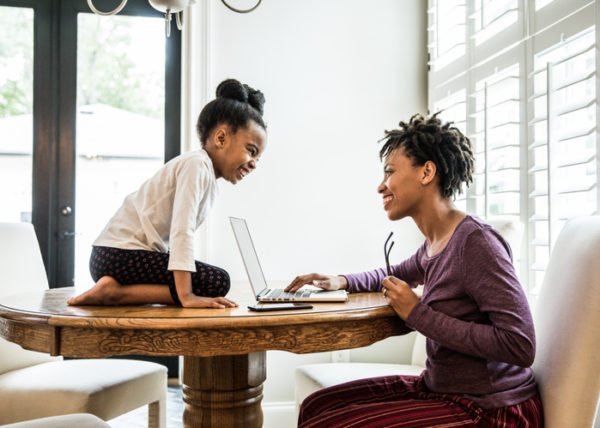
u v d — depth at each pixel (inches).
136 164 116.5
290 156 103.9
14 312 45.9
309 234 103.7
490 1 85.0
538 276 74.7
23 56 114.7
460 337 42.3
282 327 42.4
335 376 69.7
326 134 105.1
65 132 114.9
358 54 107.0
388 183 51.1
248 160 59.5
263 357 59.0
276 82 104.3
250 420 56.3
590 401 42.2
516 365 41.1
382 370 72.9
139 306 50.1
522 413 42.3
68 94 115.0
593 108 64.2
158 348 41.1
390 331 48.1
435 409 43.0
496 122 83.4
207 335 41.0
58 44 115.0
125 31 116.3
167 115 116.5
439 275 46.4
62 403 59.7
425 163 49.5
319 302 52.0
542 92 73.2
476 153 86.0
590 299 43.1
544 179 72.1
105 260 51.8
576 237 48.0
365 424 42.6
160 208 54.6
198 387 55.6
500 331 40.6
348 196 105.1
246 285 73.7
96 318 41.5
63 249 114.4
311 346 43.3
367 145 106.2
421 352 77.8
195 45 102.6
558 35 70.1
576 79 63.7
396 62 108.3
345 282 61.8
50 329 42.9
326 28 106.3
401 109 107.9
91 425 45.0
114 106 116.0
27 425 43.6
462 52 95.1
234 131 58.7
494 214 83.8
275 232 102.8
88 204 115.5
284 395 99.4
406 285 46.3
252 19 104.3
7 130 113.8
